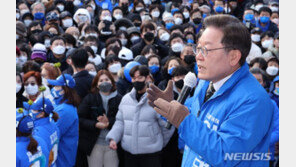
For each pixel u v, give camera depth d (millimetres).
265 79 3682
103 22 5762
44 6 6859
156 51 4742
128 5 8125
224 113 1393
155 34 5539
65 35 4848
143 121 2938
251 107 1312
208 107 1510
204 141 1312
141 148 2930
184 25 6621
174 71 3303
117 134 2992
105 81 3111
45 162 2219
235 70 1431
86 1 8070
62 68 4590
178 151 3318
